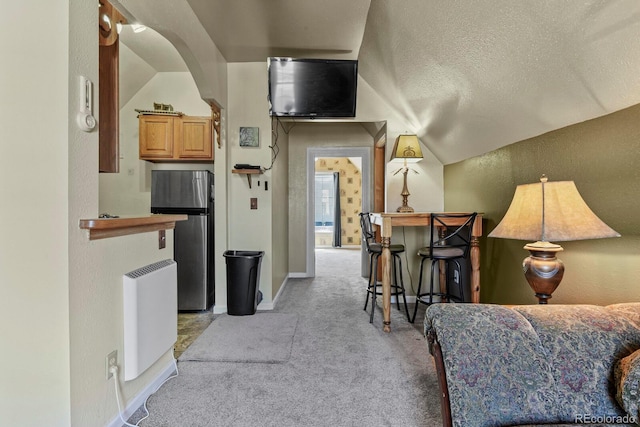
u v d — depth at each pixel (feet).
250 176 11.03
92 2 4.43
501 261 8.48
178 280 10.92
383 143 14.07
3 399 4.08
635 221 4.88
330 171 29.48
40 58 4.06
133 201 12.56
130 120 12.52
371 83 11.44
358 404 5.65
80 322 4.25
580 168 5.85
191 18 7.98
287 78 10.28
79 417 4.23
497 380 3.40
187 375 6.64
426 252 9.45
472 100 7.65
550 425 3.16
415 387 6.17
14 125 4.07
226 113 10.88
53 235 4.04
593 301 5.64
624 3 3.81
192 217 10.96
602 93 5.03
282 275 14.21
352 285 14.80
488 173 9.08
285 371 6.79
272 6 7.73
